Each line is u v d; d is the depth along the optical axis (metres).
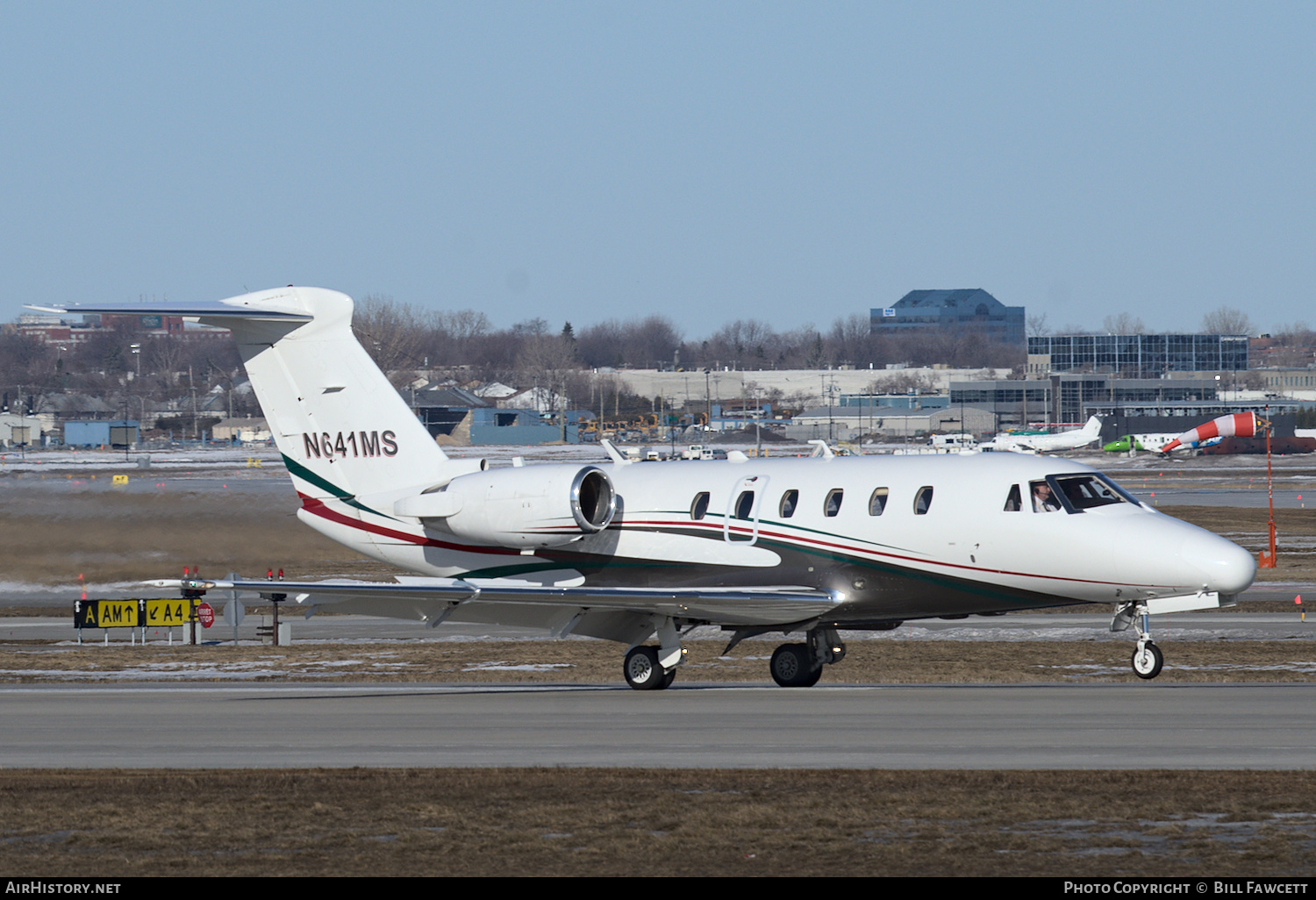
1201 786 54.19
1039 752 62.53
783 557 95.00
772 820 49.66
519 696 90.44
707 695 89.25
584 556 101.62
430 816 51.25
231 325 108.12
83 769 62.59
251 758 65.25
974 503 89.69
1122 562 85.38
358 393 107.75
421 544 106.06
